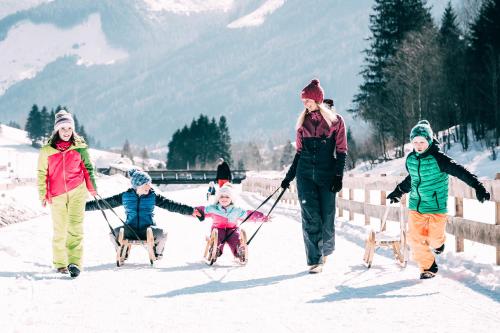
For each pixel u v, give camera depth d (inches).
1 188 1147.3
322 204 362.3
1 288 312.7
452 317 239.0
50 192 362.0
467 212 686.5
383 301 269.1
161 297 287.1
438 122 2519.7
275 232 577.3
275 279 330.3
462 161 2111.2
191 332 225.8
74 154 362.6
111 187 1414.9
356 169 2765.7
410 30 2866.6
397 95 2578.7
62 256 361.4
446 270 333.1
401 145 2605.8
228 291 299.1
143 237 391.9
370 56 2992.1
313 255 347.9
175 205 397.7
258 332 224.2
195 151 7234.3
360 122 3388.3
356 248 447.8
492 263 332.8
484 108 2277.3
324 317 243.6
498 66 2198.6
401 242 354.0
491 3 2329.0
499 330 219.6
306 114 365.7
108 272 361.1
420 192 320.2
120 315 252.8
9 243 495.2
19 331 229.0
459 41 2605.8
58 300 282.2
